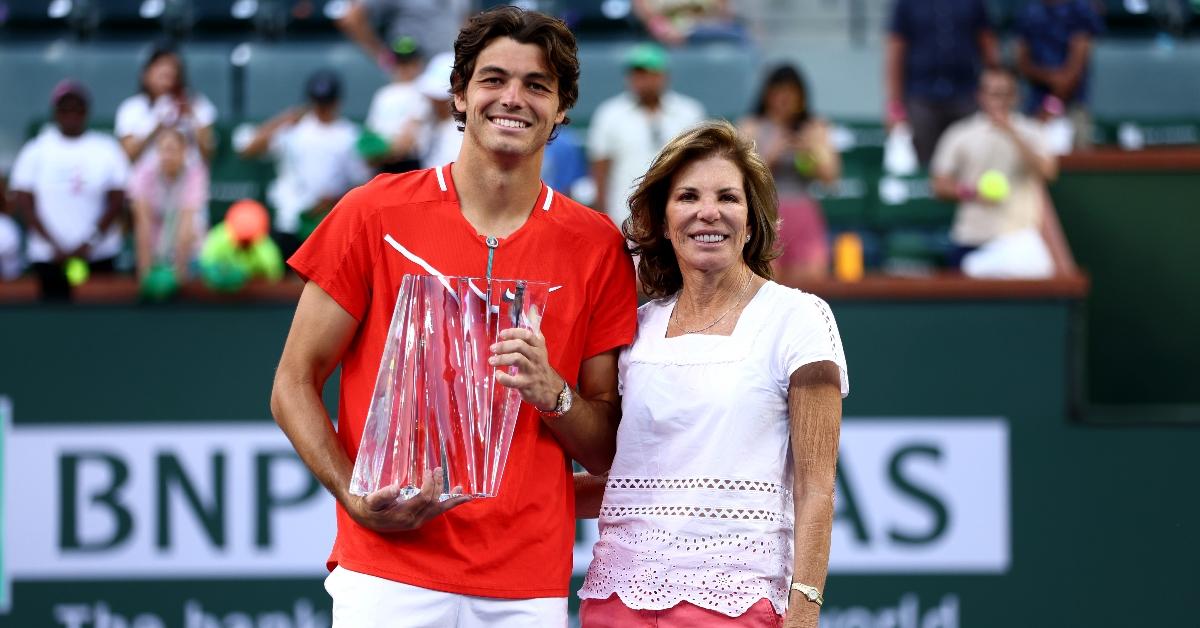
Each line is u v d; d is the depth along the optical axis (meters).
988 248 10.94
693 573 4.98
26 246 12.27
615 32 15.09
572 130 13.60
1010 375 8.88
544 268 5.22
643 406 5.13
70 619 8.96
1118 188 10.91
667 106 11.43
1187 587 8.75
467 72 5.16
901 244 11.35
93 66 14.74
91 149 11.24
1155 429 8.81
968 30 13.01
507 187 5.19
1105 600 8.77
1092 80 15.43
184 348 9.12
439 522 5.02
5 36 15.49
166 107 11.35
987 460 8.85
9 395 9.08
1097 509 8.81
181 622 8.95
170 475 9.04
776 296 5.19
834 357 5.07
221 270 9.35
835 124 13.65
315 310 5.13
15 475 9.03
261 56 14.58
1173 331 10.72
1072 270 10.52
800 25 16.70
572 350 5.24
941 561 8.80
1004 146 11.02
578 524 8.83
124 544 9.00
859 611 8.79
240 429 9.06
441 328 4.89
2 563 8.98
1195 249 10.80
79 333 9.12
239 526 9.01
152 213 10.94
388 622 4.99
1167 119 14.41
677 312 5.32
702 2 14.88
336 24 15.40
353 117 13.73
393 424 4.83
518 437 5.14
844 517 8.83
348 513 4.98
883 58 16.22
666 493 5.06
